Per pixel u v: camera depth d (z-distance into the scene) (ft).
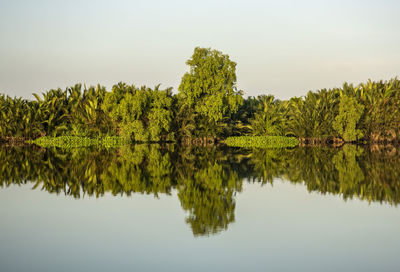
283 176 69.00
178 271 27.09
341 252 30.81
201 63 189.57
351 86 180.34
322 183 61.67
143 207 45.57
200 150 136.26
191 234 35.32
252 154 117.39
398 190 55.67
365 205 46.50
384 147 152.46
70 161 93.56
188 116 189.37
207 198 50.55
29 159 98.43
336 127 173.47
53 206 46.57
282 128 190.08
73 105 188.75
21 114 181.88
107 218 40.86
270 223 38.83
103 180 64.59
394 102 172.45
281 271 27.09
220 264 28.35
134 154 115.55
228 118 195.21
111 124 185.26
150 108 184.85
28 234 35.70
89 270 27.37
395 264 28.32
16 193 54.29
